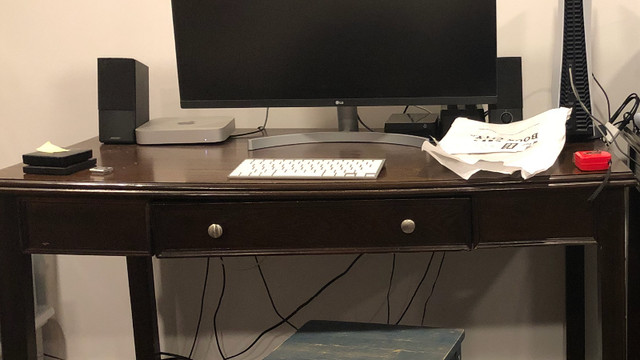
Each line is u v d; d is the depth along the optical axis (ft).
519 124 5.12
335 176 4.70
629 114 5.86
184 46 5.76
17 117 7.04
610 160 4.59
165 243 4.90
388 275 6.91
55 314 7.38
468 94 5.49
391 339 5.16
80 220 4.91
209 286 7.10
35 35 6.85
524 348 6.92
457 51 5.44
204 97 5.82
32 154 5.06
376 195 4.66
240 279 7.06
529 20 6.29
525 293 6.80
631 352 5.81
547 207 4.65
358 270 6.93
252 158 5.27
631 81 6.28
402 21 5.47
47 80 6.93
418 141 5.54
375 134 5.72
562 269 6.70
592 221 4.65
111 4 6.72
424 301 6.92
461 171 4.66
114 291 7.29
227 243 4.87
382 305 6.98
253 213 4.81
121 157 5.55
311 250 4.83
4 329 5.08
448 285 6.86
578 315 6.49
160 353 6.91
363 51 5.56
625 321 4.74
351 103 5.64
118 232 4.91
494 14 5.35
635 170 5.41
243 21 5.66
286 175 4.76
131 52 6.78
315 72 5.65
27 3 6.80
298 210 4.78
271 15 5.62
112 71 6.01
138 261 6.52
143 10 6.69
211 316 7.17
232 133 6.33
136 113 6.06
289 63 5.67
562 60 5.41
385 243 4.80
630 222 5.68
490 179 4.61
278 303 7.08
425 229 4.75
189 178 4.85
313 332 5.32
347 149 5.55
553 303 6.79
